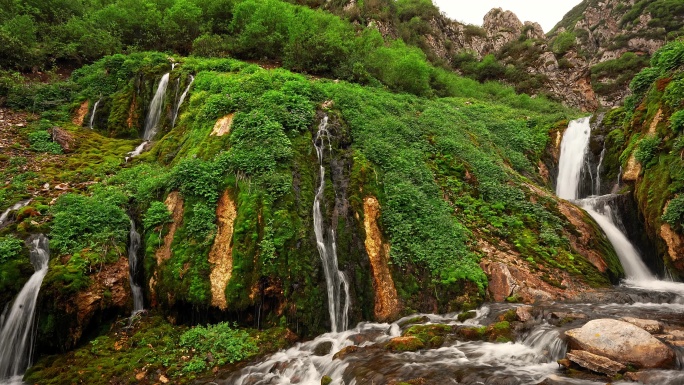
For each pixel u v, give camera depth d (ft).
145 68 56.08
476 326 27.45
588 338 21.67
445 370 20.92
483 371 20.51
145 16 70.03
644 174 42.29
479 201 43.55
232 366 24.40
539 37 177.27
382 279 32.04
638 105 51.93
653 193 39.47
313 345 26.68
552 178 63.41
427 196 40.22
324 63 68.69
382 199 36.70
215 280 28.71
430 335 26.05
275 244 28.96
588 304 31.22
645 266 42.37
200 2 75.77
